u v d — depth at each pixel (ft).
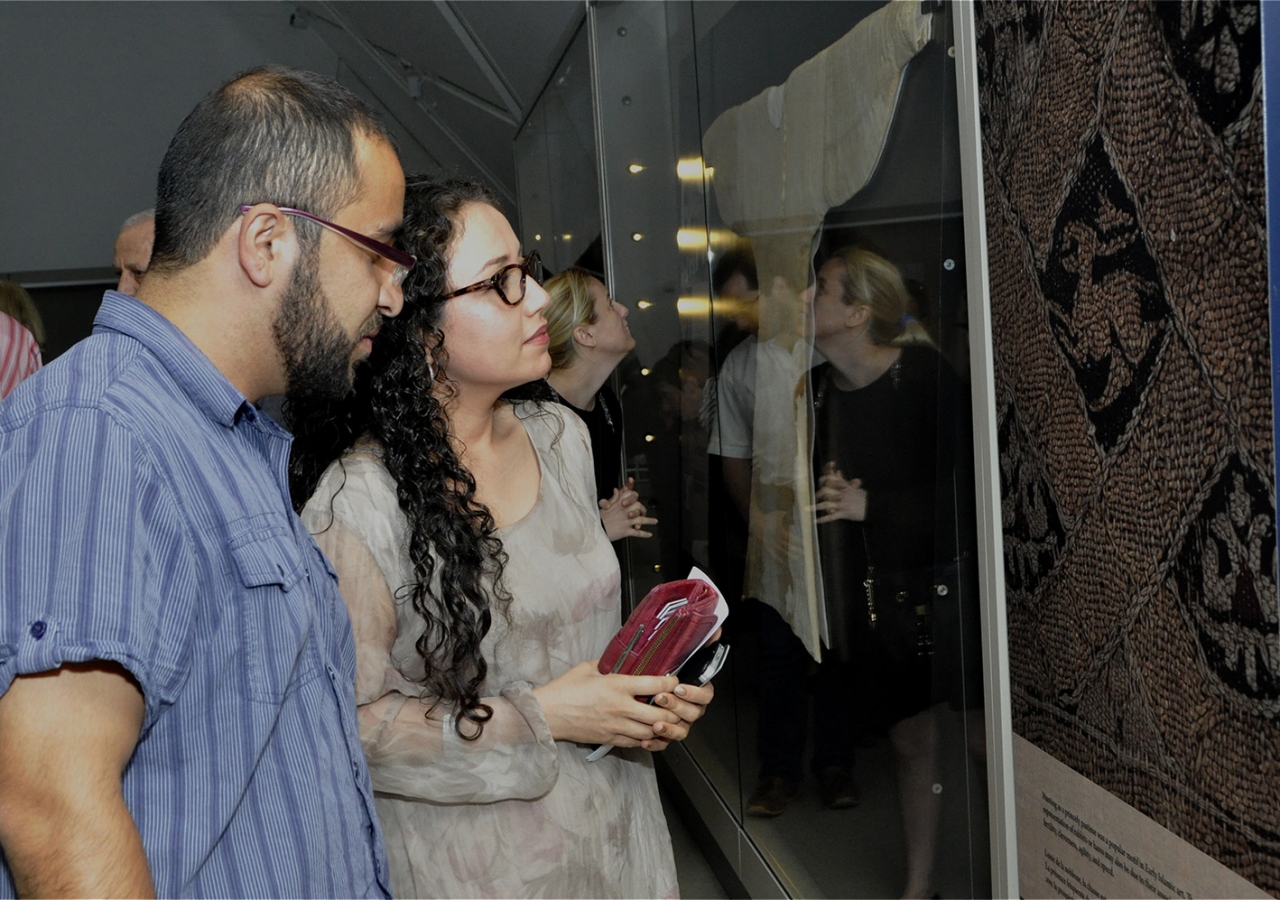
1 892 2.52
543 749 4.02
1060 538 4.43
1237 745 3.42
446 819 4.17
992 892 5.40
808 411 6.59
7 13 23.29
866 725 6.31
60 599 2.20
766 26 6.82
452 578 3.93
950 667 5.58
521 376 4.23
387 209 3.06
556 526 4.52
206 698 2.57
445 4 14.85
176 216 2.76
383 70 22.97
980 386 4.96
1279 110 2.97
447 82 19.67
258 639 2.67
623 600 10.91
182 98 24.58
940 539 5.48
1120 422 3.89
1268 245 3.01
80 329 24.64
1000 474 4.94
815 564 6.72
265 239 2.73
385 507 4.00
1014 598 4.95
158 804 2.50
